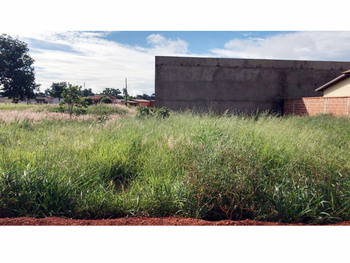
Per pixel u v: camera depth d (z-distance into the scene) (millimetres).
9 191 2998
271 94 16109
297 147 4734
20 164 3719
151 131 6328
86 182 3473
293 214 2863
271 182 3428
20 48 30406
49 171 3484
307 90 16234
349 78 13305
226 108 15906
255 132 5578
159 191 3160
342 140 5641
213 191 2943
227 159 3525
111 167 4266
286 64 16000
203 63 15578
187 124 7184
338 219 2873
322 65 16125
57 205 2973
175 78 15508
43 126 8258
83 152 4672
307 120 9766
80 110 12836
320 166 3566
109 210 2965
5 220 2686
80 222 2689
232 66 15750
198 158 3715
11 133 6160
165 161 4312
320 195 3025
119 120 8672
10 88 30438
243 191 2990
